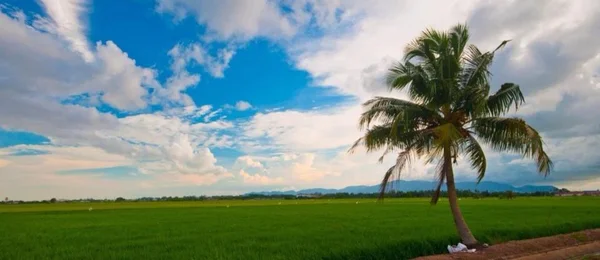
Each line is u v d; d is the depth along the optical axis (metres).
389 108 18.59
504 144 18.33
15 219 45.34
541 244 20.30
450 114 18.70
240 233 25.75
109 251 18.50
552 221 29.83
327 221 35.50
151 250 18.73
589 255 18.00
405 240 18.97
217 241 21.64
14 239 24.06
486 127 18.67
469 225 27.14
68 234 27.05
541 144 16.88
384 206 68.62
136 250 18.80
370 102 19.44
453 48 19.08
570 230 25.67
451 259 16.58
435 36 18.61
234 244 20.12
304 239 21.58
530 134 16.80
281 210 60.75
